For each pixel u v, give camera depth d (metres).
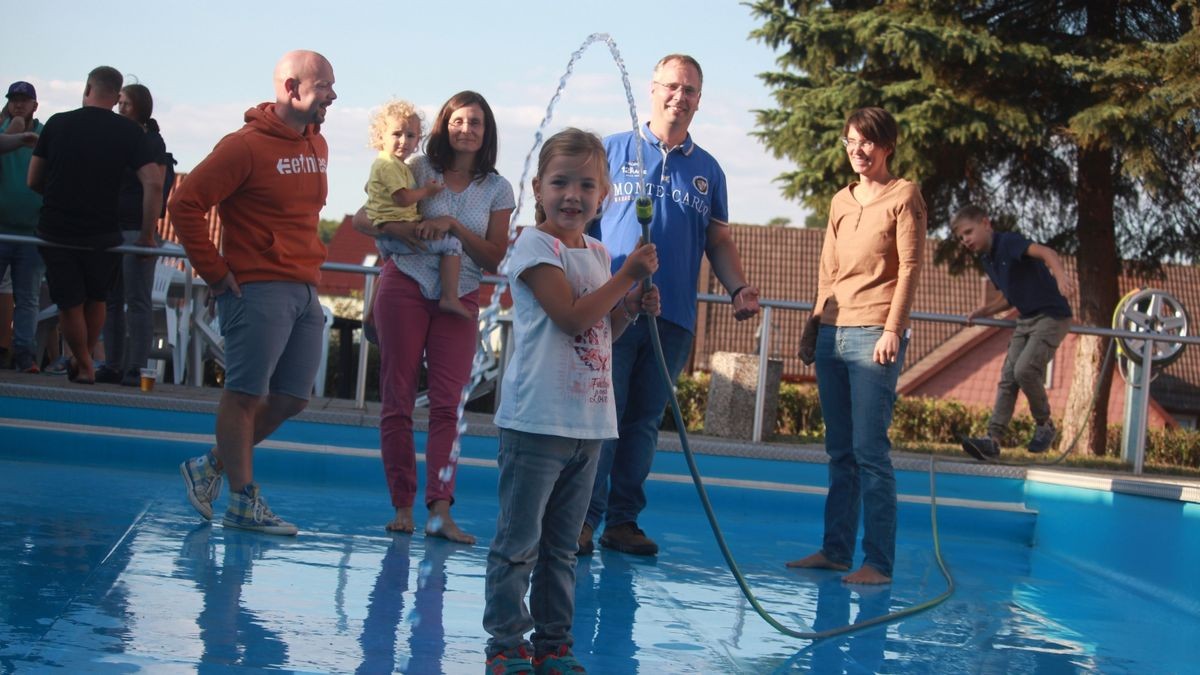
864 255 4.55
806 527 6.18
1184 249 16.22
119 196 6.76
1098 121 14.37
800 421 14.97
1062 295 6.66
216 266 4.20
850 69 16.05
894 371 4.53
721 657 3.18
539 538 2.78
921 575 5.01
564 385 2.73
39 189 6.64
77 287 6.62
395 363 4.68
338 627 3.08
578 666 2.81
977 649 3.58
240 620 3.04
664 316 4.70
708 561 4.82
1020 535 6.44
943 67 15.41
